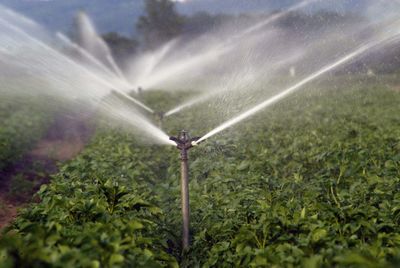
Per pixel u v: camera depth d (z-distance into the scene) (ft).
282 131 72.23
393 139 58.95
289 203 32.63
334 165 44.83
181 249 32.81
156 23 295.69
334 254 23.29
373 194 34.88
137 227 25.85
